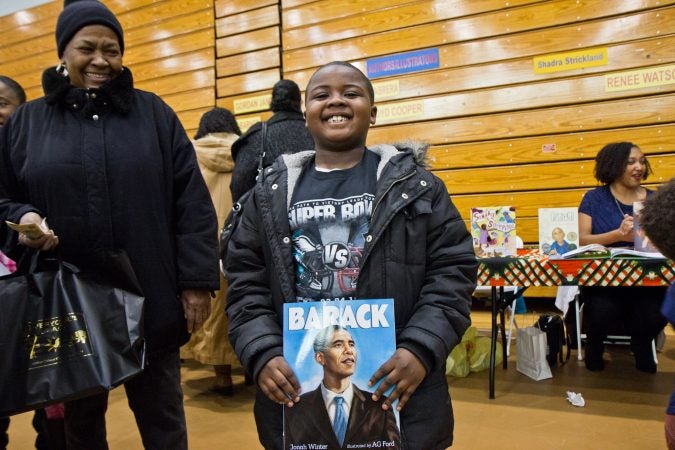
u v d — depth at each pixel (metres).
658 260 2.09
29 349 1.07
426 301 1.02
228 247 1.18
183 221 1.37
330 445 0.92
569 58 4.16
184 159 1.40
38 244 1.14
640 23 3.94
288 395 0.95
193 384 2.85
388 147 1.15
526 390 2.54
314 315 0.97
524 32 4.29
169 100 5.86
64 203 1.23
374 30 4.84
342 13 4.96
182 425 1.39
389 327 0.96
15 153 1.29
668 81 3.87
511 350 3.28
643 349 2.71
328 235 1.06
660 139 3.91
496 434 2.04
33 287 1.12
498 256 2.50
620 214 2.85
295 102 2.32
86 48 1.27
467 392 2.54
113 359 1.12
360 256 1.03
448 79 4.57
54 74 1.28
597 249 2.29
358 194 1.08
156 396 1.33
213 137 2.70
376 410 0.93
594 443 1.93
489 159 4.46
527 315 4.17
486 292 3.75
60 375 1.07
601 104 4.08
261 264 1.14
